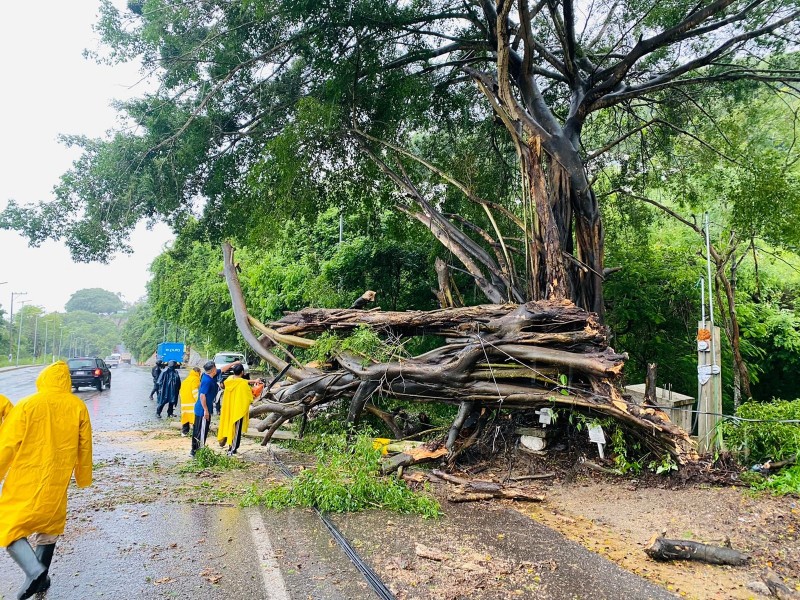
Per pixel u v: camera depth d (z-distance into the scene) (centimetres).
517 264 1579
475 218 1662
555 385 871
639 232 1688
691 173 1507
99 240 1407
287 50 1362
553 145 1087
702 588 469
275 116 1441
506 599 421
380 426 1152
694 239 1736
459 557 507
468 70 1258
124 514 625
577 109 1136
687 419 904
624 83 1295
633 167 1641
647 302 1559
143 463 923
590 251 1105
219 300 3216
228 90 1434
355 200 1630
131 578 445
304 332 1104
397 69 1405
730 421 845
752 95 1432
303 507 662
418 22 1300
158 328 8431
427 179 1680
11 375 4519
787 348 1784
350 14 1206
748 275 1841
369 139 1452
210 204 1608
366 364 948
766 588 464
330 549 518
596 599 427
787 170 1333
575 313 882
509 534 582
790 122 1534
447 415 1210
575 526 635
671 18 1127
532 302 918
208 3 1303
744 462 801
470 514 660
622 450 833
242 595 414
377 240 1783
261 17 1130
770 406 834
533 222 1062
